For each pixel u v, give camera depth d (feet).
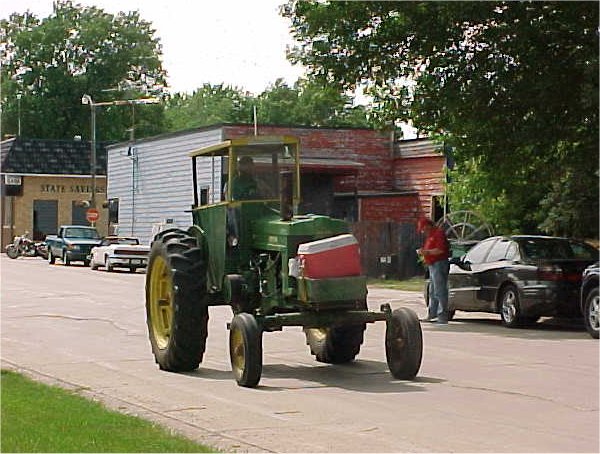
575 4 68.23
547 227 93.35
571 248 66.74
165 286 47.47
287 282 42.34
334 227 43.14
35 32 251.80
